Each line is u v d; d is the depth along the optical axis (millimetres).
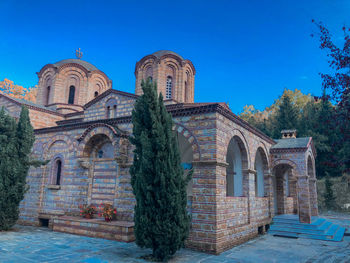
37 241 12867
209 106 12688
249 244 13852
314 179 22906
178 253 11242
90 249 11469
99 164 16203
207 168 12281
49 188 17750
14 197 15500
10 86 42531
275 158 20359
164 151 10414
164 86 23125
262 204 17734
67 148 17781
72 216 16094
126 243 12672
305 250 13031
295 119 44406
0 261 9508
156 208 10016
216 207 11695
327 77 7863
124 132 15516
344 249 13672
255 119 57500
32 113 21875
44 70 26297
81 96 25922
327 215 28922
